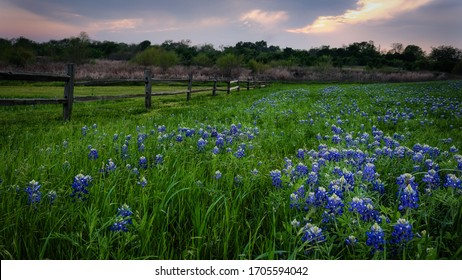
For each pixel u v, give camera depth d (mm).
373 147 5309
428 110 11258
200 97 19000
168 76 45375
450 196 2791
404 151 4438
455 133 7055
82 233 2514
